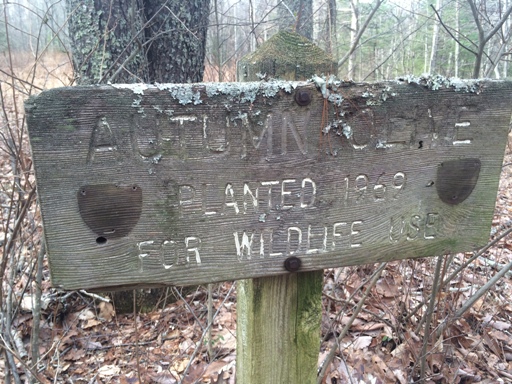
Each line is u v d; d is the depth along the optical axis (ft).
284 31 4.13
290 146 3.83
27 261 9.36
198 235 3.78
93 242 3.51
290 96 3.71
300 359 4.85
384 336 8.51
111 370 8.38
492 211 4.64
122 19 9.66
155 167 3.51
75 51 9.87
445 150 4.28
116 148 3.37
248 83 3.60
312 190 4.00
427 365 7.72
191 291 10.94
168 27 10.55
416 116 4.11
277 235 4.02
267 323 4.65
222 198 3.76
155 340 9.33
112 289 3.74
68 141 3.24
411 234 4.45
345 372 7.67
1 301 7.00
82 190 3.36
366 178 4.14
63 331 9.35
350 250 4.29
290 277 4.57
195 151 3.58
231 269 3.96
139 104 3.34
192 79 11.35
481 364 7.85
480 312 9.14
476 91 4.19
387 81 3.97
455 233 4.60
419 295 9.68
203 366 8.18
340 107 3.87
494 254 11.24
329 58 4.11
